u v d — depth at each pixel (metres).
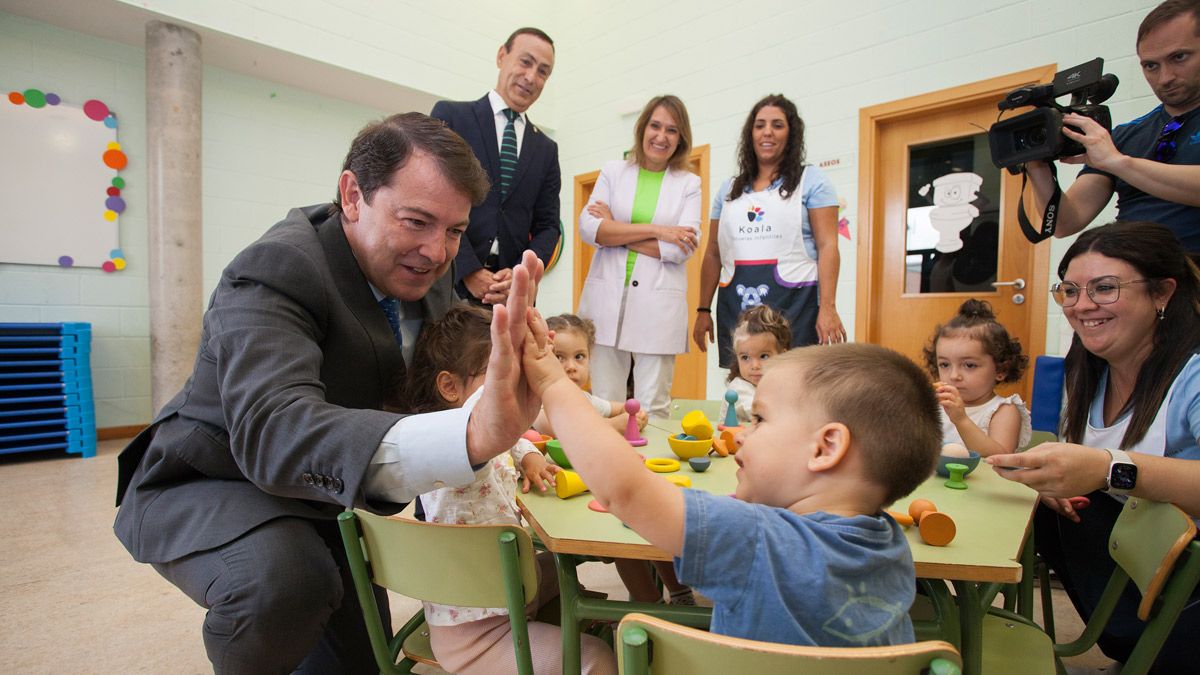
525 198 2.23
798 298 2.22
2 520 2.29
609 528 0.85
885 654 0.48
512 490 1.15
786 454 0.68
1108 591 1.00
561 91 5.03
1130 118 2.73
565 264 5.07
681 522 0.59
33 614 1.63
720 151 4.09
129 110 3.62
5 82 3.28
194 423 0.98
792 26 3.73
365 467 0.69
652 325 2.29
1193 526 0.79
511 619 0.78
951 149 3.27
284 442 0.72
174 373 3.40
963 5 3.14
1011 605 1.36
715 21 4.08
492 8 4.68
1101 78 1.64
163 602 1.70
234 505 0.96
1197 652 1.02
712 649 0.51
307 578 0.92
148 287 3.70
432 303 1.31
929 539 0.80
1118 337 1.19
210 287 3.89
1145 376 1.17
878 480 0.66
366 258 0.98
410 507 2.38
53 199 3.41
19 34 3.30
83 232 3.49
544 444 1.31
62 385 3.21
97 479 2.83
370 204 0.92
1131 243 1.16
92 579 1.83
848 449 0.65
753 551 0.58
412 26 4.25
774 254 2.23
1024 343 3.06
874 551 0.60
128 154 3.63
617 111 4.64
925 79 3.25
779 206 2.22
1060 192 1.69
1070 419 1.35
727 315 2.36
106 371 3.61
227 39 3.54
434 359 1.09
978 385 1.65
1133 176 1.50
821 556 0.58
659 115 2.30
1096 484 0.94
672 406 2.09
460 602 0.83
